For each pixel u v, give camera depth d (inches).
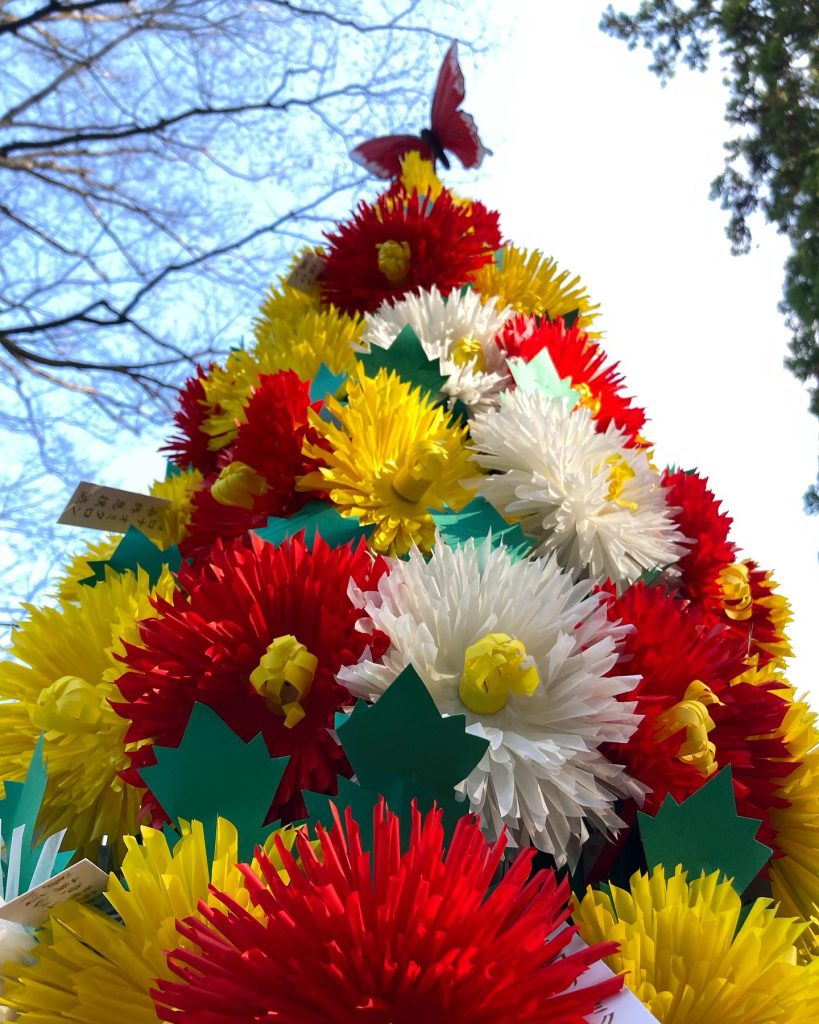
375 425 24.2
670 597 21.1
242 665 17.6
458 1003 11.0
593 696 17.1
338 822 12.6
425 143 56.2
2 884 16.5
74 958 14.2
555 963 11.4
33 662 21.9
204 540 25.8
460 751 15.1
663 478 28.5
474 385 30.1
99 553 29.5
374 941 11.0
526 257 43.5
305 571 18.3
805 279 99.3
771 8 102.7
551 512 23.8
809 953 18.5
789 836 20.5
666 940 14.6
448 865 11.8
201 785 15.9
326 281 38.9
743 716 20.1
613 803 18.6
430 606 17.8
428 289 36.8
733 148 108.1
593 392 31.5
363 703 15.4
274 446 24.8
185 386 35.2
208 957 11.9
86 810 19.8
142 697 17.6
